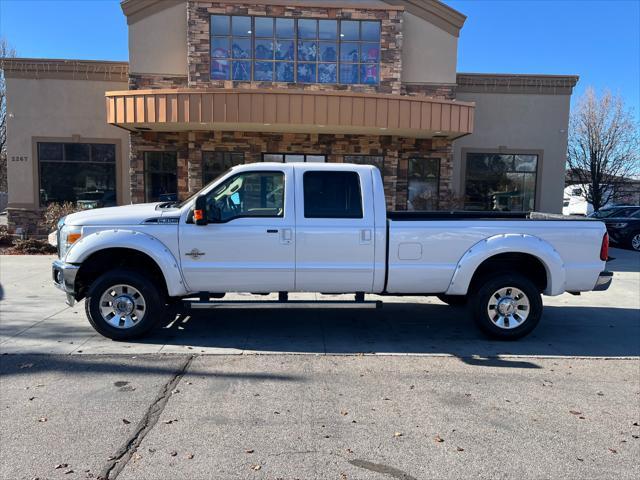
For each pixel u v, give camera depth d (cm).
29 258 1277
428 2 1559
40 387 476
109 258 635
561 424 419
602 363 578
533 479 337
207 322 716
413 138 1608
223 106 1284
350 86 1509
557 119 1725
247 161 1522
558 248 635
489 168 1738
